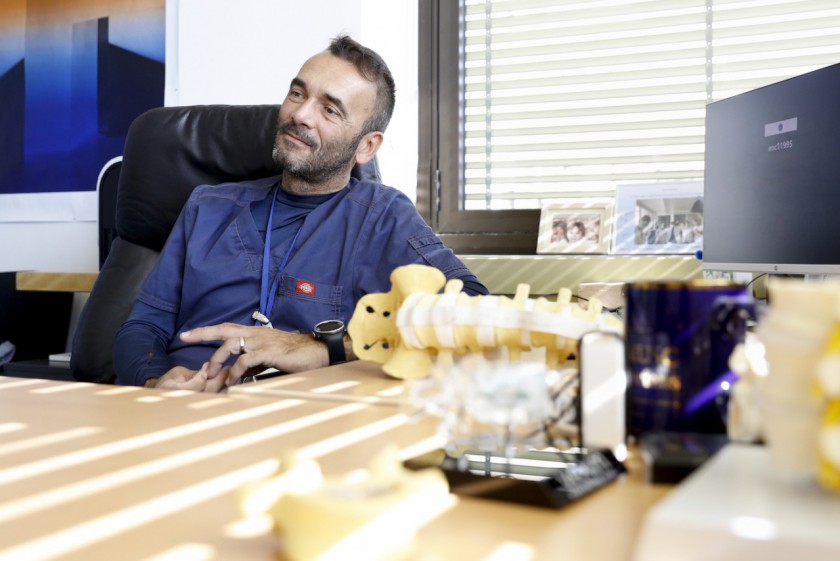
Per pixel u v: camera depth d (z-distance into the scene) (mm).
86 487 519
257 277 1689
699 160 2566
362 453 614
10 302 2748
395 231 1688
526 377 499
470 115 2793
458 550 411
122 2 3014
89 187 3080
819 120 1632
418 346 951
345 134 1758
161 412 785
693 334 605
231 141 1929
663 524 355
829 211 1616
